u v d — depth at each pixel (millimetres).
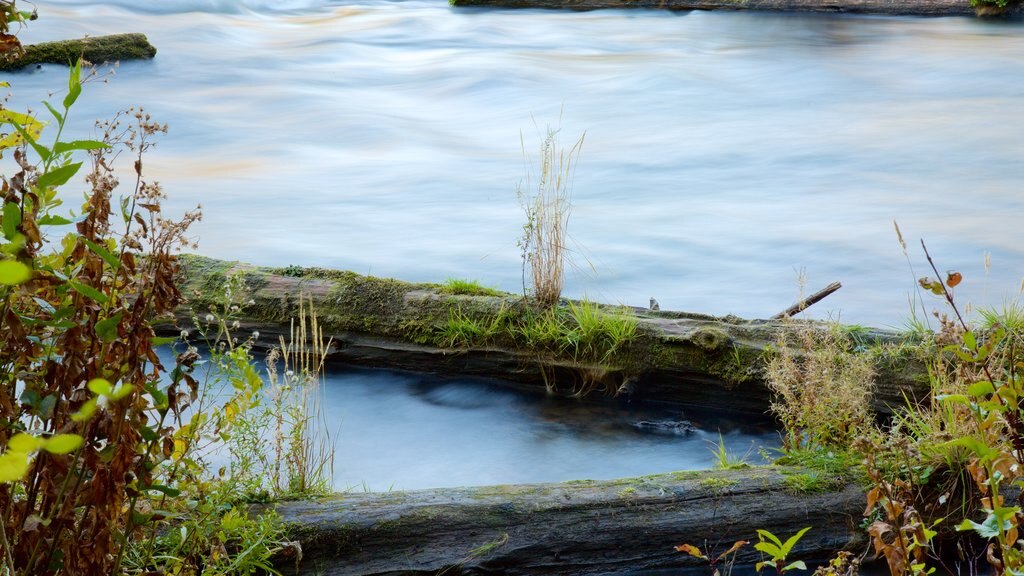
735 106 17266
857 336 5602
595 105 17359
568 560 4027
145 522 2648
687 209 12117
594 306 6293
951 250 10641
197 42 20031
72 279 2410
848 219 11727
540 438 5750
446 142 15273
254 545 3430
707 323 5992
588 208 12148
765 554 4160
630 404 6094
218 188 12750
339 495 4082
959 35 21328
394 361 6379
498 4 24812
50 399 2414
